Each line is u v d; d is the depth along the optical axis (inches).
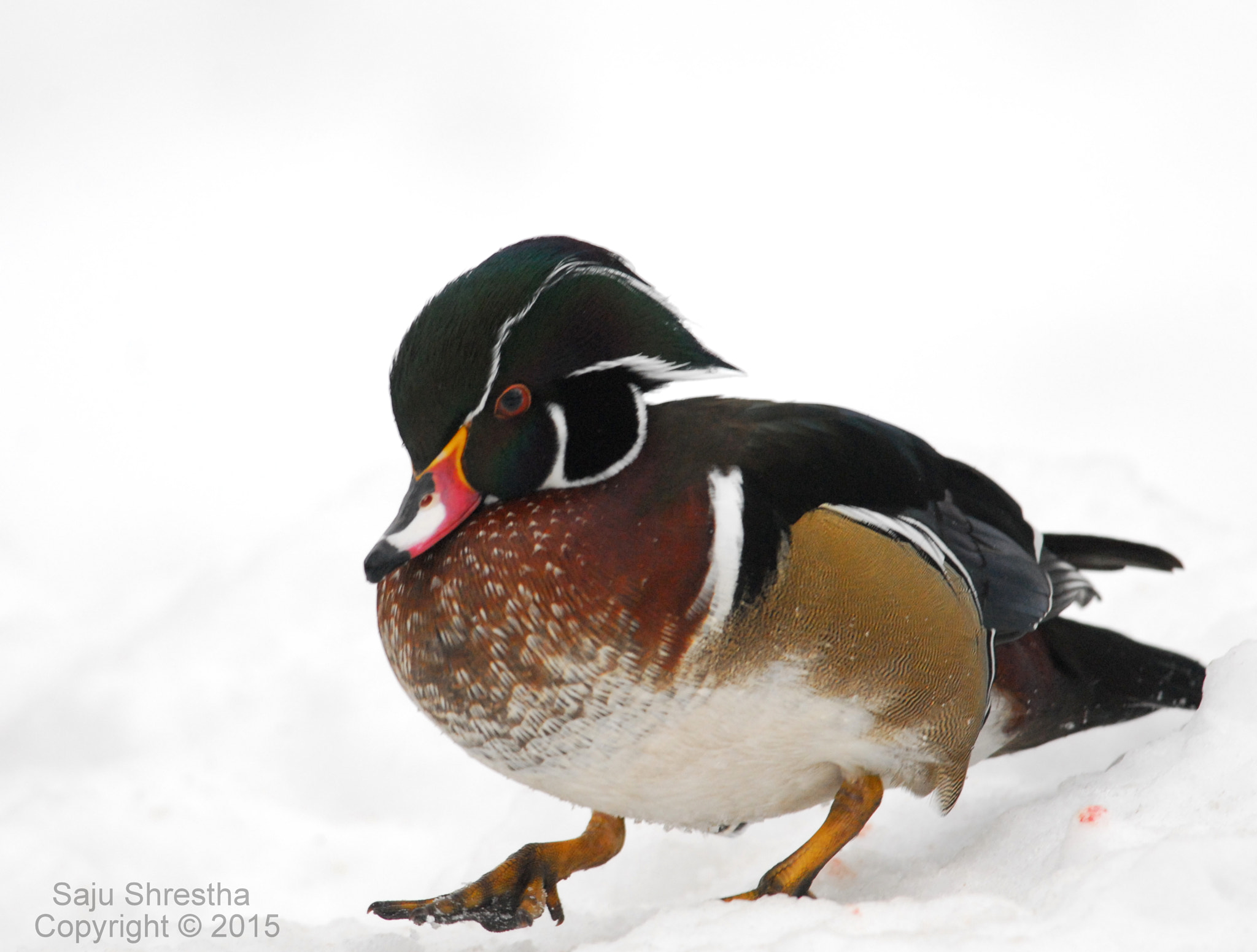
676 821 251.6
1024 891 235.5
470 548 235.1
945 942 194.9
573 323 234.5
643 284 242.5
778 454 242.4
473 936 275.6
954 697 248.1
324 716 400.8
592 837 265.1
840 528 238.5
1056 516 467.2
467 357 232.4
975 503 274.2
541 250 237.3
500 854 335.6
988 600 266.8
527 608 230.4
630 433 237.8
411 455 242.7
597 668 228.5
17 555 598.2
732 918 218.7
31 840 366.0
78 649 487.8
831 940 197.5
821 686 233.1
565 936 267.6
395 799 382.6
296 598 439.8
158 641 430.0
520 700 233.0
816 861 245.1
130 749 402.0
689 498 232.4
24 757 406.0
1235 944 188.1
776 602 230.1
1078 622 300.5
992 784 321.4
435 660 238.1
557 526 231.6
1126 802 246.8
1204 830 218.5
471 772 383.9
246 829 374.6
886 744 242.4
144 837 369.7
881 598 237.6
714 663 227.8
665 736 231.0
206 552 597.0
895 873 268.8
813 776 248.2
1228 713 254.7
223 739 399.9
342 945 260.7
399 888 355.3
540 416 234.7
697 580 228.2
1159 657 298.5
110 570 583.8
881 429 265.0
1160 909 193.8
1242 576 414.0
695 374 241.8
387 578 249.0
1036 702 289.7
